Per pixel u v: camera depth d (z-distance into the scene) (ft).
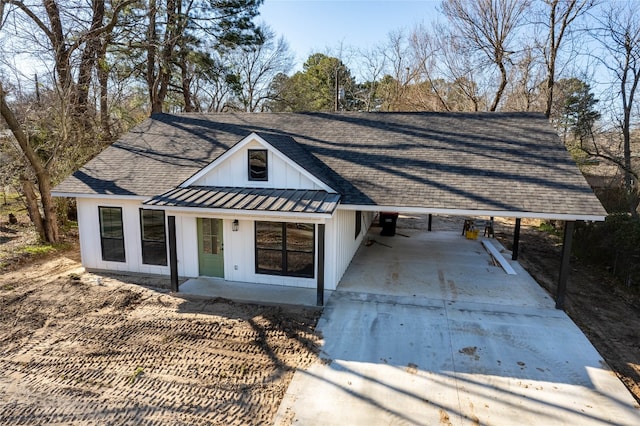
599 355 23.88
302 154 38.45
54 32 53.83
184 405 19.25
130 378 21.43
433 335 26.07
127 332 26.53
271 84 126.82
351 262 42.11
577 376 21.67
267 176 34.81
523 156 36.65
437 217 73.31
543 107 82.58
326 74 140.36
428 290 34.01
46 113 54.95
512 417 18.38
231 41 80.18
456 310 29.94
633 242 36.47
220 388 20.57
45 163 52.60
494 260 42.65
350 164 38.06
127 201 37.19
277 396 19.94
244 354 23.82
